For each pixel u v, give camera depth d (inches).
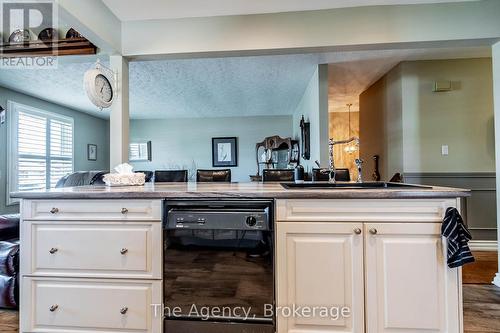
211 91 184.7
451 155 138.4
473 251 133.5
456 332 55.8
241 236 58.9
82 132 244.1
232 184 87.9
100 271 61.4
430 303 56.5
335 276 57.8
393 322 57.0
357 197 56.6
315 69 146.1
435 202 56.5
